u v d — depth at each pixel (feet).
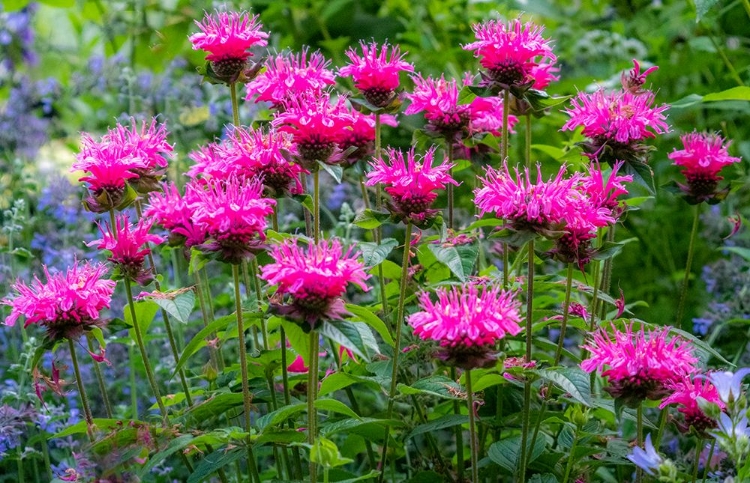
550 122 5.58
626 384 4.20
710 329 5.39
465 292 4.23
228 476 4.95
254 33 4.56
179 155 5.62
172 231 4.34
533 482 4.36
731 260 5.57
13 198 5.63
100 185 4.39
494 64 4.54
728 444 4.10
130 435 4.36
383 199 4.44
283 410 4.24
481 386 4.31
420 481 4.67
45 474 5.21
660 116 4.52
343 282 4.11
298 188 4.51
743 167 5.86
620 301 4.54
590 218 4.32
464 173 5.96
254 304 4.55
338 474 4.63
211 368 4.64
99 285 4.35
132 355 4.97
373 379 4.38
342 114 4.38
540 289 4.70
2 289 5.43
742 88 4.72
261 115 4.77
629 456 4.17
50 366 5.23
